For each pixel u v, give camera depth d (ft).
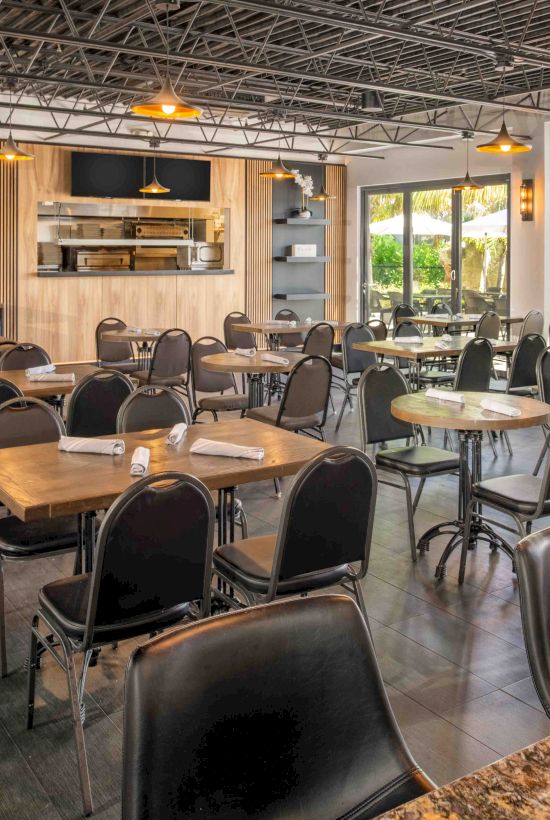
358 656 5.12
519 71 36.70
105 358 34.55
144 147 46.29
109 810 8.49
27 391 18.04
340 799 4.92
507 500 13.33
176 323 48.88
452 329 39.93
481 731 9.89
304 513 9.68
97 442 11.67
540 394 20.56
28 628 12.74
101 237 45.98
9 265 42.83
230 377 25.90
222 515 11.81
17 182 42.57
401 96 41.45
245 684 4.77
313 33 30.81
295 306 54.03
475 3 25.61
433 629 12.70
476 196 46.01
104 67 35.76
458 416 13.93
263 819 4.74
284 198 52.54
